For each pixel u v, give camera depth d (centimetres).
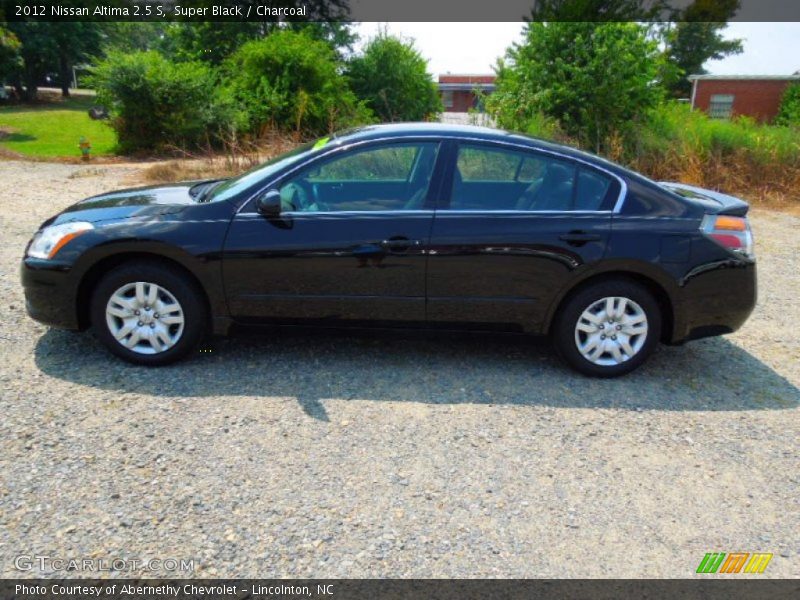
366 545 263
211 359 433
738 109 3112
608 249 407
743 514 296
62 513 272
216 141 1967
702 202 432
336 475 309
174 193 462
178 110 1906
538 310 418
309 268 405
